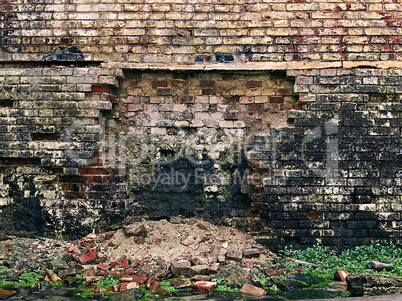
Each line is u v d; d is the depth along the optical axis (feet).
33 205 12.80
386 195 12.48
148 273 10.36
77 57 12.74
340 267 11.34
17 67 12.91
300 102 12.72
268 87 13.14
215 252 11.53
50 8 12.80
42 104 12.66
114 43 12.78
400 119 12.53
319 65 12.56
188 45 12.78
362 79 12.53
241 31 12.73
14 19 12.82
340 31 12.59
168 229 12.31
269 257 11.98
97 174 12.92
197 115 13.21
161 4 12.80
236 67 12.69
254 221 13.01
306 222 12.55
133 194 13.28
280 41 12.66
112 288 9.64
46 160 12.62
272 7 12.70
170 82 13.23
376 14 12.59
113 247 11.66
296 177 12.60
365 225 12.46
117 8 12.79
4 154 12.59
